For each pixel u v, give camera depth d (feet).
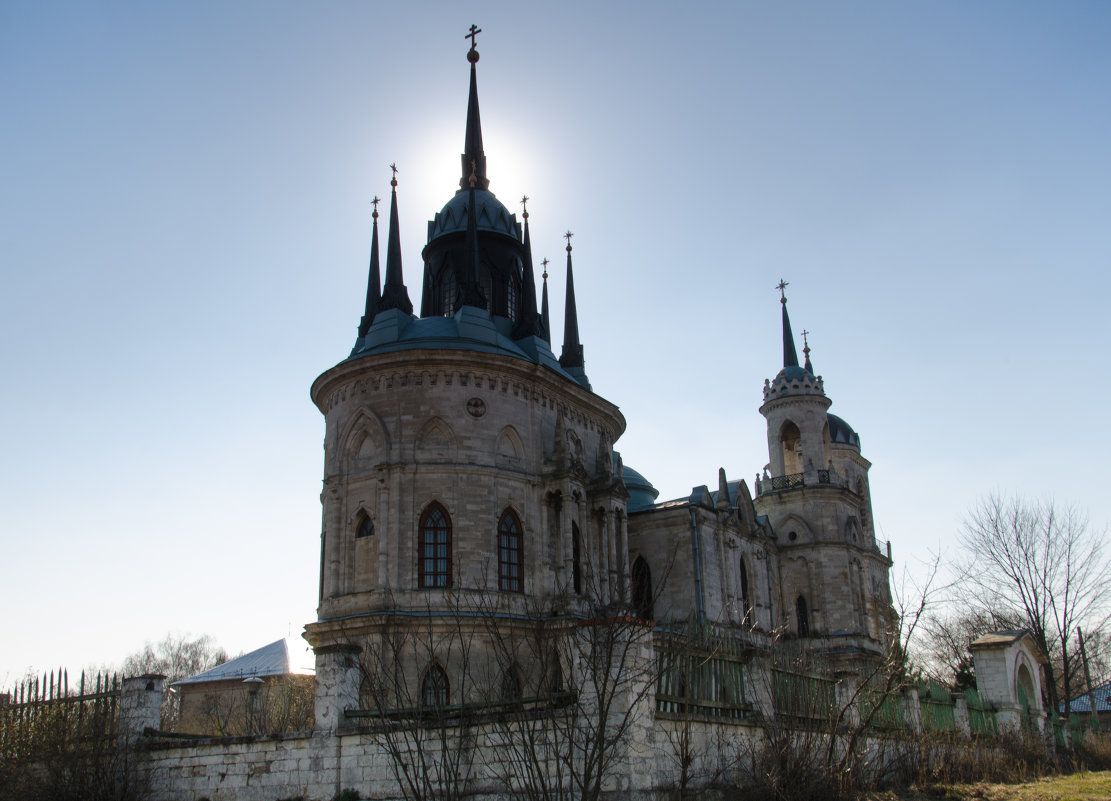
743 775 85.87
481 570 153.58
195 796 91.25
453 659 143.84
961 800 105.91
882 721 116.88
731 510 229.66
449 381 161.17
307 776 86.38
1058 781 137.49
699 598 206.49
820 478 270.67
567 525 164.96
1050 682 233.76
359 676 90.74
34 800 93.56
